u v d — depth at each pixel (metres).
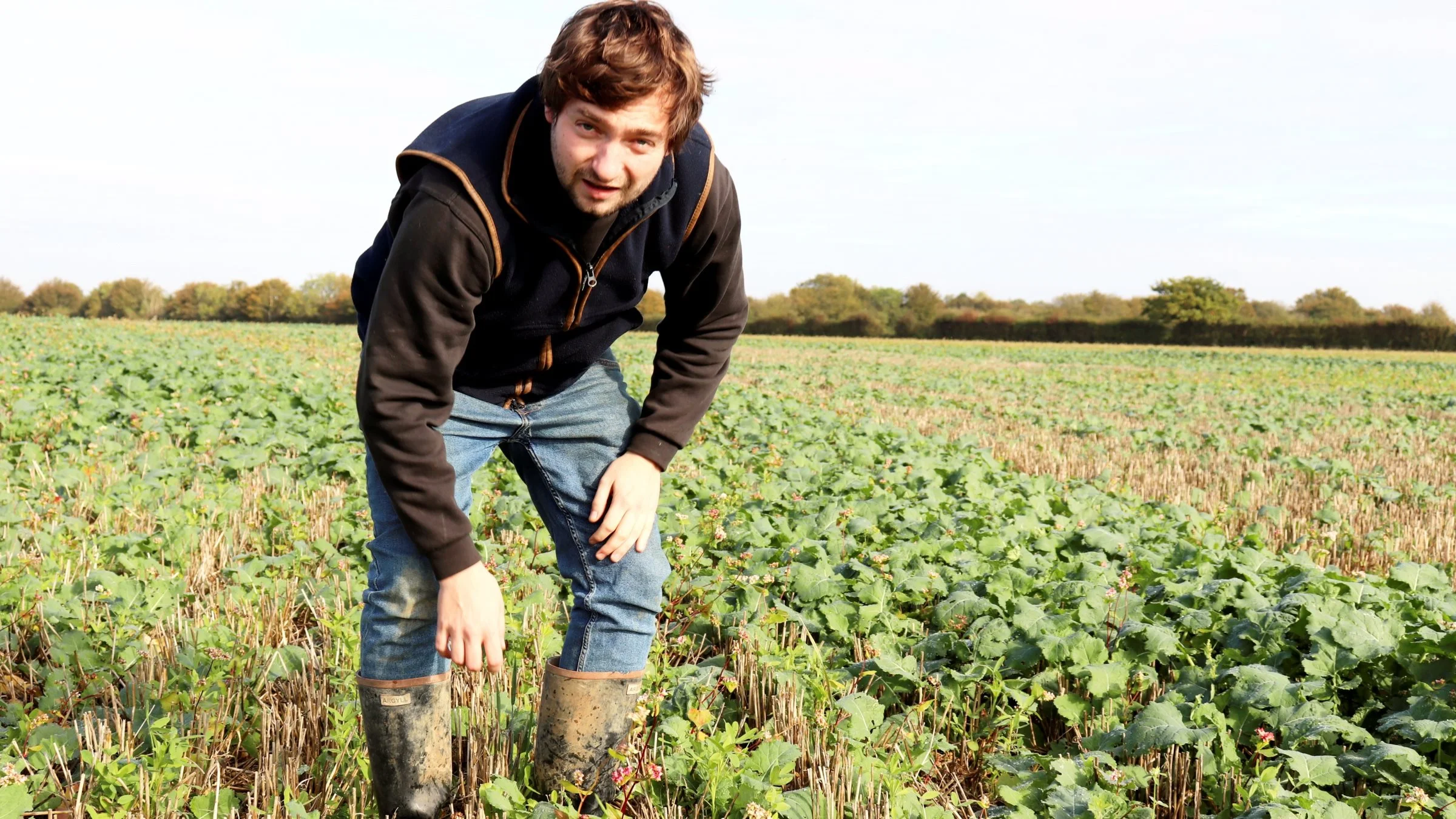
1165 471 9.49
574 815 2.21
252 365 15.09
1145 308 69.31
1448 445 12.77
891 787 2.49
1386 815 2.60
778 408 12.23
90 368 11.72
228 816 2.42
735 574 4.31
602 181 1.75
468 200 1.81
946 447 9.90
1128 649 3.69
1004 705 3.28
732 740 2.45
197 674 3.06
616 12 1.70
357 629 3.49
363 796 2.50
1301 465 10.02
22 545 4.64
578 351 2.21
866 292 82.81
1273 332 60.44
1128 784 2.73
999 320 68.56
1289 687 3.17
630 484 2.28
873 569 4.52
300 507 5.39
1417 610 4.14
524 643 3.33
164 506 5.45
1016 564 4.77
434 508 1.97
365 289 2.21
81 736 2.79
